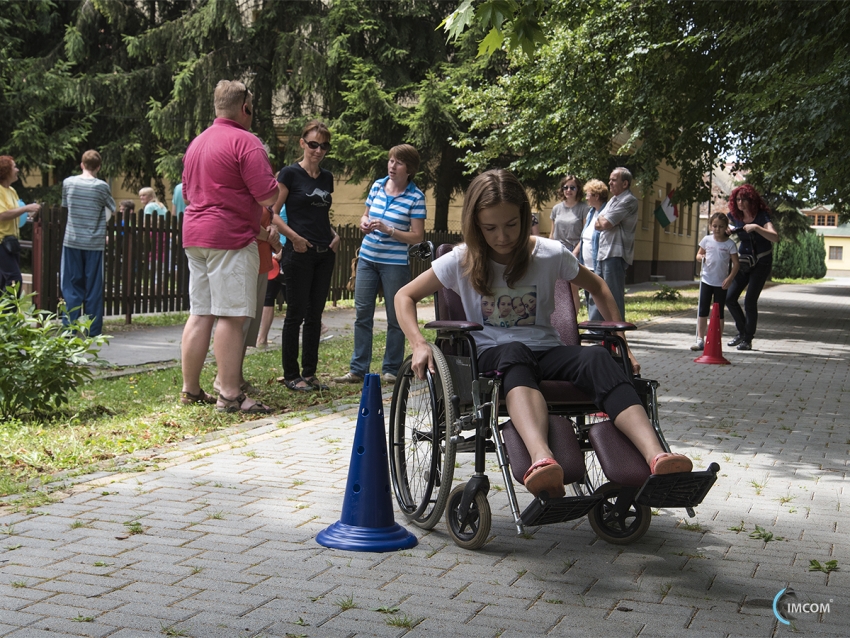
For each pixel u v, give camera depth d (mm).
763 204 12484
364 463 3943
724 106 16547
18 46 28219
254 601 3225
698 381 9344
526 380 3684
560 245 4152
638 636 2994
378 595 3316
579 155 18156
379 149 22312
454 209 27078
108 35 27922
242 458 5469
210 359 9586
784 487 5129
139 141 26250
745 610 3258
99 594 3250
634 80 17078
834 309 23719
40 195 27641
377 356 10211
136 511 4305
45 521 4109
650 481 3373
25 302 6637
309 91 24000
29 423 6273
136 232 13328
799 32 13070
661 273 37219
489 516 3818
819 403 8211
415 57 23750
